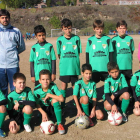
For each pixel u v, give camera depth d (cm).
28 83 638
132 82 413
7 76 418
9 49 401
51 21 3944
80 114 362
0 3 4759
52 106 385
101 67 454
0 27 402
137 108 405
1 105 335
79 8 4412
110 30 3562
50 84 378
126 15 4397
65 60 445
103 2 5884
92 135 337
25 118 348
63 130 341
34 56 429
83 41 2134
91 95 390
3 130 358
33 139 328
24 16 4097
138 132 343
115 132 345
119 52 479
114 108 370
